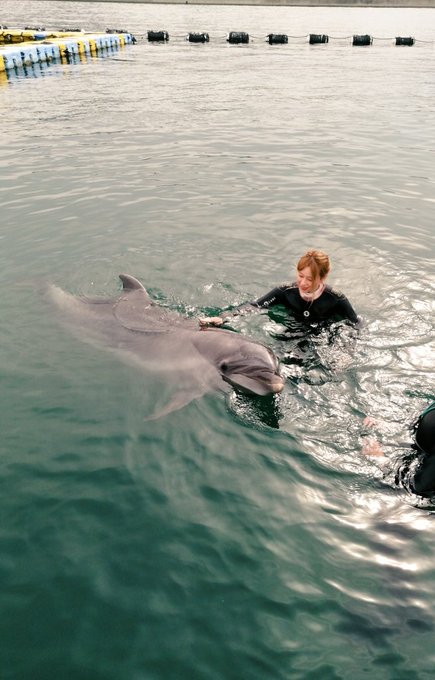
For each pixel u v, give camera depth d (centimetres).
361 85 2080
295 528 307
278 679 233
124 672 237
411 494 329
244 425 389
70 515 316
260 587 274
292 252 670
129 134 1305
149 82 2097
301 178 978
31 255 667
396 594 270
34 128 1355
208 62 2750
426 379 429
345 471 347
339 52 3309
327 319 509
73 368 457
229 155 1132
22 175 992
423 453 355
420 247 675
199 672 236
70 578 279
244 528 307
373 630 252
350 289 570
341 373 438
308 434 379
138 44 3656
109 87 1977
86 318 529
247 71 2445
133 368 457
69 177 978
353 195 887
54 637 251
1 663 240
